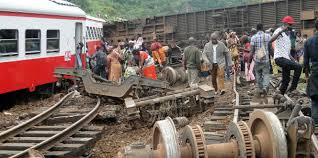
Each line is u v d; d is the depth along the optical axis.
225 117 10.81
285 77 11.84
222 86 15.78
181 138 5.97
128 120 11.77
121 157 6.22
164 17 34.91
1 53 15.19
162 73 19.98
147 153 5.40
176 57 29.44
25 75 16.67
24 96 18.31
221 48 15.69
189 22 33.22
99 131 10.65
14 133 10.23
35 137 10.18
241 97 13.70
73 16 20.84
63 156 8.67
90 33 26.84
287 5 27.41
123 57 20.06
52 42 18.88
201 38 32.09
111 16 60.00
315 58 8.48
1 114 14.12
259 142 5.56
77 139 9.60
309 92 8.59
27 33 16.77
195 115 12.91
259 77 13.88
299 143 5.64
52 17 18.73
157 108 12.12
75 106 14.22
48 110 12.32
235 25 30.17
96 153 9.76
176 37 33.94
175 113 12.45
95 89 14.32
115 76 17.45
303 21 26.14
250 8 29.59
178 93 12.89
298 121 5.50
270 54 13.79
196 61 16.06
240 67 22.39
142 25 36.25
